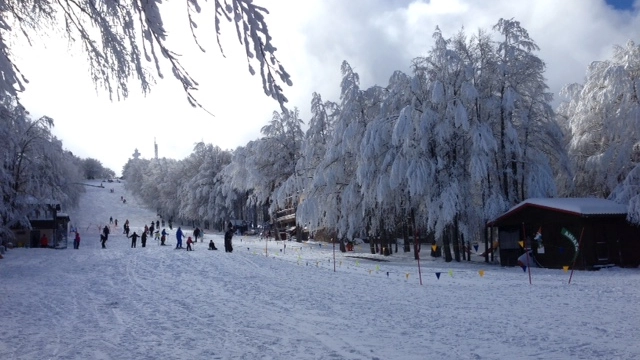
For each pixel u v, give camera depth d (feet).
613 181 128.47
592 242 102.53
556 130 131.75
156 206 435.94
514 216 114.83
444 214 121.70
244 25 13.30
